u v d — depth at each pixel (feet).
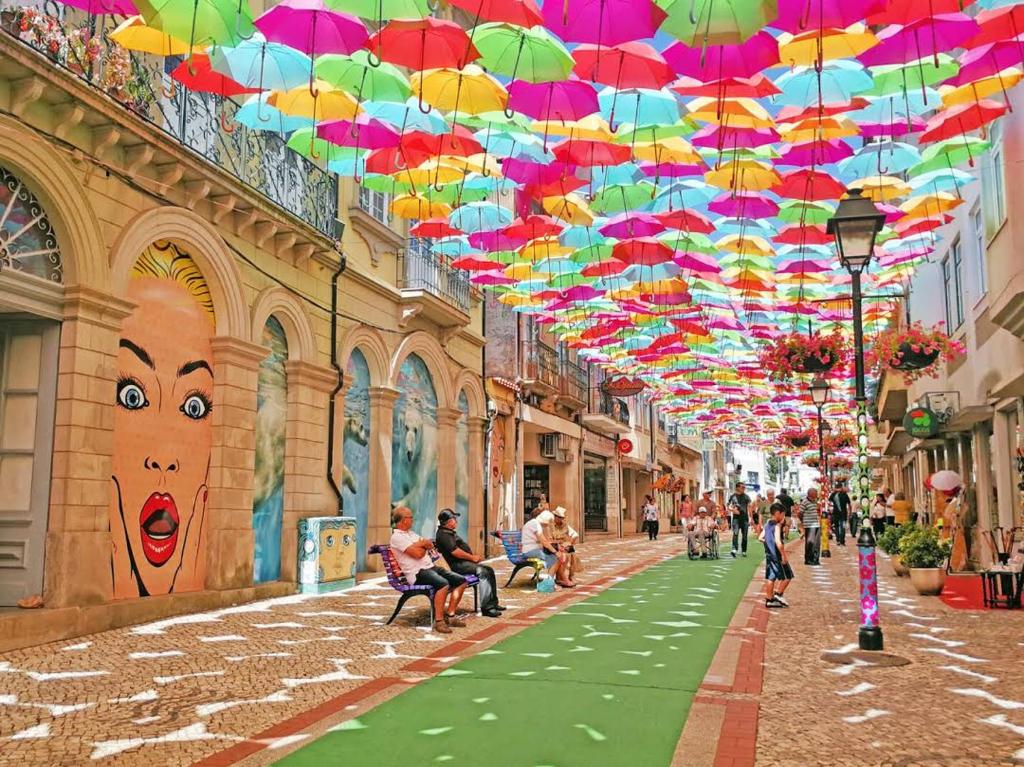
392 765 15.46
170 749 16.28
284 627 31.12
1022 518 44.98
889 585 48.11
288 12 19.26
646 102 25.45
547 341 93.09
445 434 63.16
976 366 50.60
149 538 33.42
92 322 29.58
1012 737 17.19
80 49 28.91
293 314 43.52
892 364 47.78
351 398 50.78
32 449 28.76
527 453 95.76
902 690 21.49
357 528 50.55
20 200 27.68
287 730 17.65
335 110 25.30
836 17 17.72
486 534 70.18
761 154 29.66
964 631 30.63
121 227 31.45
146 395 33.58
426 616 34.40
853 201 29.22
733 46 20.40
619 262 41.50
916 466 95.30
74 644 26.58
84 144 29.76
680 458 188.34
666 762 15.71
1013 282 33.42
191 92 35.53
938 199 33.42
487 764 15.56
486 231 37.93
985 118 25.03
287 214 41.42
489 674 23.35
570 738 17.22
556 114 23.76
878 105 26.94
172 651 26.03
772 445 186.50
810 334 51.39
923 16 18.17
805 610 37.65
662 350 65.05
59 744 16.52
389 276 55.47
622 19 18.26
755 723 18.34
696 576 54.29
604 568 60.54
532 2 17.95
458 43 20.56
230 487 37.55
